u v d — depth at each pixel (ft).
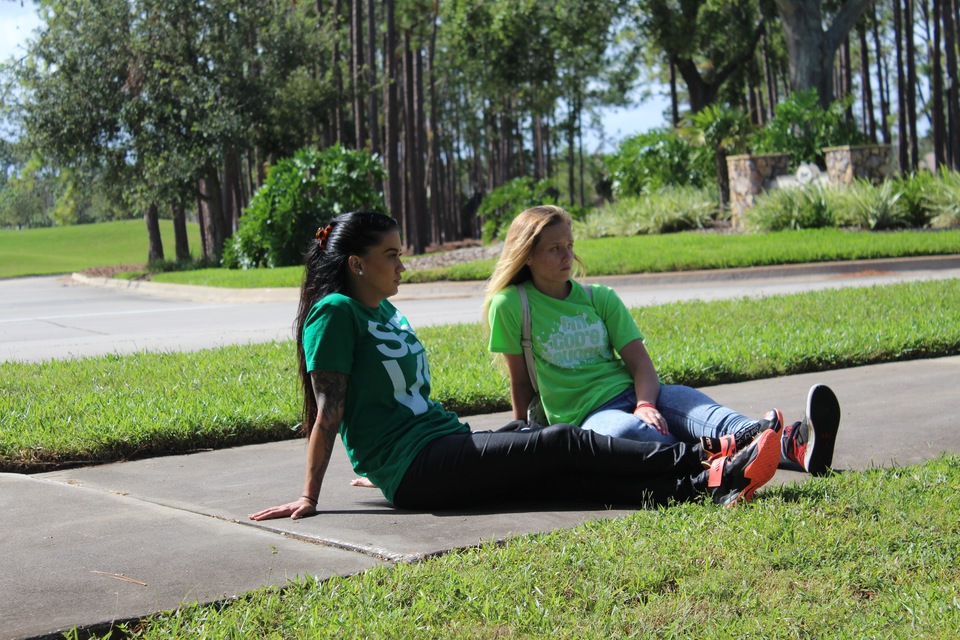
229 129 104.83
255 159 140.46
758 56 167.32
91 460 17.51
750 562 10.49
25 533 12.27
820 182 70.28
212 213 125.08
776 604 9.44
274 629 9.15
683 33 120.37
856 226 67.41
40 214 289.74
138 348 35.06
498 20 117.91
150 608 9.64
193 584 10.27
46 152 107.65
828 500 12.60
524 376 14.98
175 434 18.43
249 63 109.70
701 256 55.88
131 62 105.40
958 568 10.30
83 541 11.87
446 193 233.14
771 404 20.45
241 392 22.54
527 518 12.78
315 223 88.22
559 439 13.00
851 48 208.13
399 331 13.51
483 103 213.87
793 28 100.42
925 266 51.83
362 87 126.21
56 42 104.73
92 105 105.29
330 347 12.84
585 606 9.53
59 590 10.15
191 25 107.24
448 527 12.41
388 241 13.21
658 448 12.93
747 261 53.98
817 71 100.58
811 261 53.88
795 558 10.52
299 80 116.57
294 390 22.53
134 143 106.01
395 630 8.93
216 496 14.70
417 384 13.60
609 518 12.64
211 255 123.13
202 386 23.67
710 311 34.78
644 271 54.85
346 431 13.52
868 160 73.92
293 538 12.06
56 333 43.01
